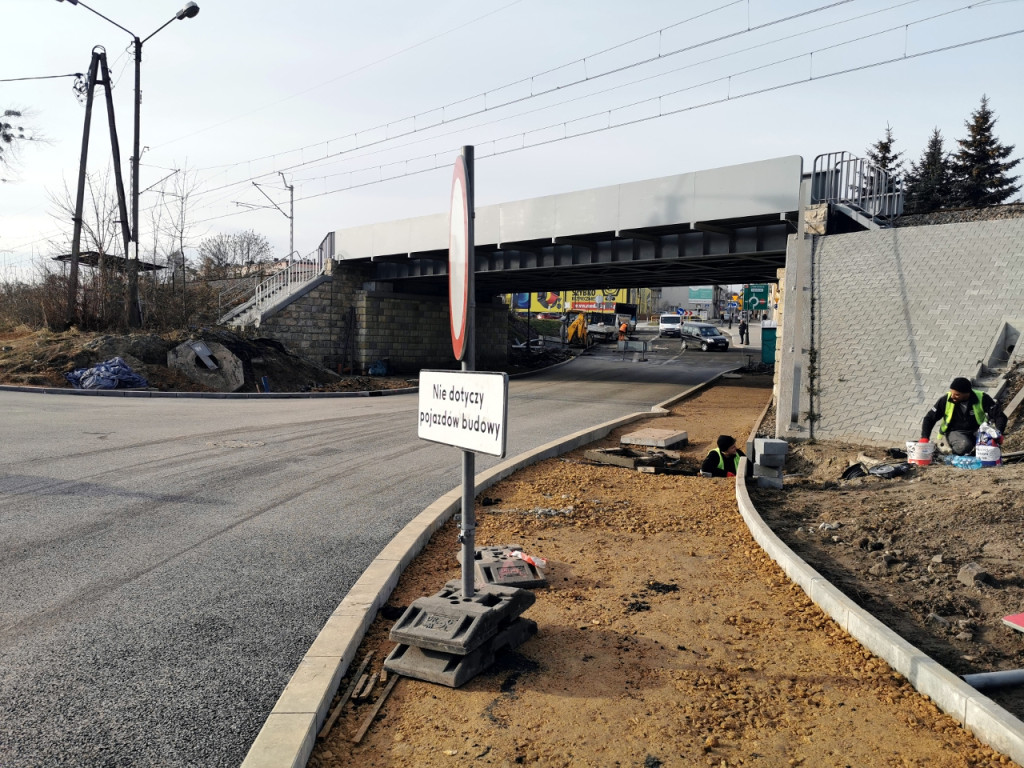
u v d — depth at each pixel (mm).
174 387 20484
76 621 4184
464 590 3838
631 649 3910
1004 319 11141
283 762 2625
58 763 2770
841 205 16953
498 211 25672
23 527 6059
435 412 3943
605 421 16234
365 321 32531
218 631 4105
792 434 11750
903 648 3605
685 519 6977
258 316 29859
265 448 10742
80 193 24125
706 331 56906
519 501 7637
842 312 12586
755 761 2846
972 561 5078
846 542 5867
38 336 23375
